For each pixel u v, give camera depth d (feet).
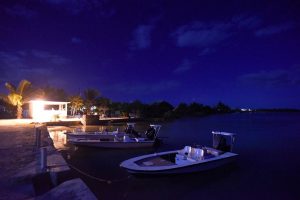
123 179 42.19
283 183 42.65
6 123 110.52
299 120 282.97
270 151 74.59
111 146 65.51
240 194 37.60
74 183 25.89
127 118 188.85
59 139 84.48
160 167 40.37
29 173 28.60
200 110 397.80
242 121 255.91
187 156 47.01
